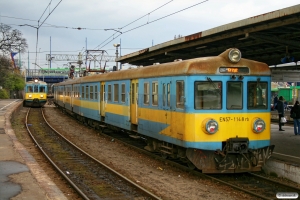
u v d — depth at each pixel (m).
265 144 10.71
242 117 10.48
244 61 10.63
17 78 78.81
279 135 17.58
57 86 42.53
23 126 24.58
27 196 7.97
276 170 10.74
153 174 11.08
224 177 10.78
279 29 10.98
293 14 9.17
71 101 29.67
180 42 14.00
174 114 11.20
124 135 20.36
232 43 13.73
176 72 10.95
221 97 10.37
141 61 21.38
